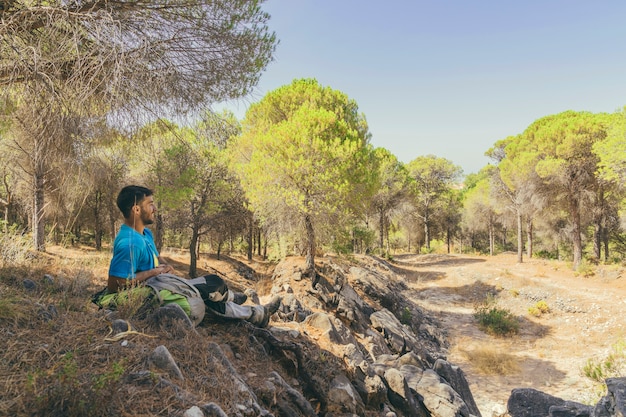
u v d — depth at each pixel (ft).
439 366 23.34
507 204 110.11
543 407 18.95
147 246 10.73
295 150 47.44
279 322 17.26
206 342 9.51
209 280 11.91
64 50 15.47
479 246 202.49
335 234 57.82
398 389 16.97
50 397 5.82
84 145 18.37
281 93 63.67
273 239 65.51
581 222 103.60
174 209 60.23
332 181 47.83
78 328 8.63
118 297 9.88
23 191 41.11
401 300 67.26
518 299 73.92
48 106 16.79
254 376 10.45
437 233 202.08
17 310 8.74
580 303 65.72
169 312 9.61
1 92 16.69
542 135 86.02
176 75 18.01
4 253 15.78
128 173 57.52
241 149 63.87
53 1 16.49
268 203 50.93
